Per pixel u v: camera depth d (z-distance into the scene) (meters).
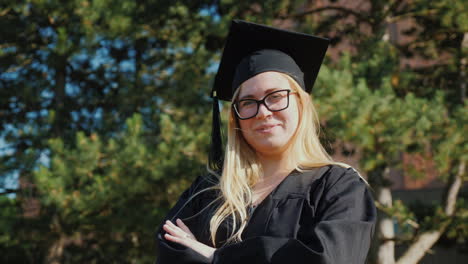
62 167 7.53
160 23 9.14
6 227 8.18
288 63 1.94
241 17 8.88
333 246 1.50
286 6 8.97
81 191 7.61
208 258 1.64
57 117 9.95
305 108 1.90
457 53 9.15
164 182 7.44
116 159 7.61
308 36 2.05
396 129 6.68
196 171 7.32
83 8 8.54
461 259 12.67
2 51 9.60
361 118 6.53
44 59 10.13
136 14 8.81
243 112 1.86
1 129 10.69
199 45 9.34
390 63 8.04
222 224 1.77
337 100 6.61
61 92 10.53
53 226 8.15
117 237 8.75
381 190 8.55
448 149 6.89
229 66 2.21
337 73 6.91
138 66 10.27
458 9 8.33
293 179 1.79
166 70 10.19
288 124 1.83
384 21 9.17
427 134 6.98
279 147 1.83
